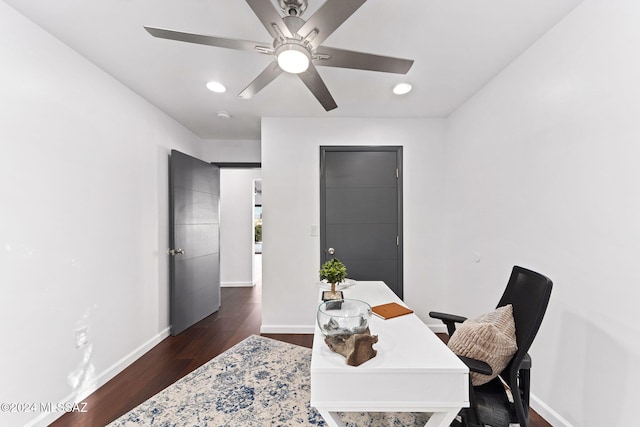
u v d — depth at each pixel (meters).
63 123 1.79
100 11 1.53
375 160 3.09
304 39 1.28
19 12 1.53
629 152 1.24
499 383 1.39
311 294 3.06
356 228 3.10
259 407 1.82
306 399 1.90
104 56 1.95
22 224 1.54
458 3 1.47
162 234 2.88
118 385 2.06
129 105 2.40
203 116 3.05
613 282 1.31
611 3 1.32
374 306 1.77
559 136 1.61
